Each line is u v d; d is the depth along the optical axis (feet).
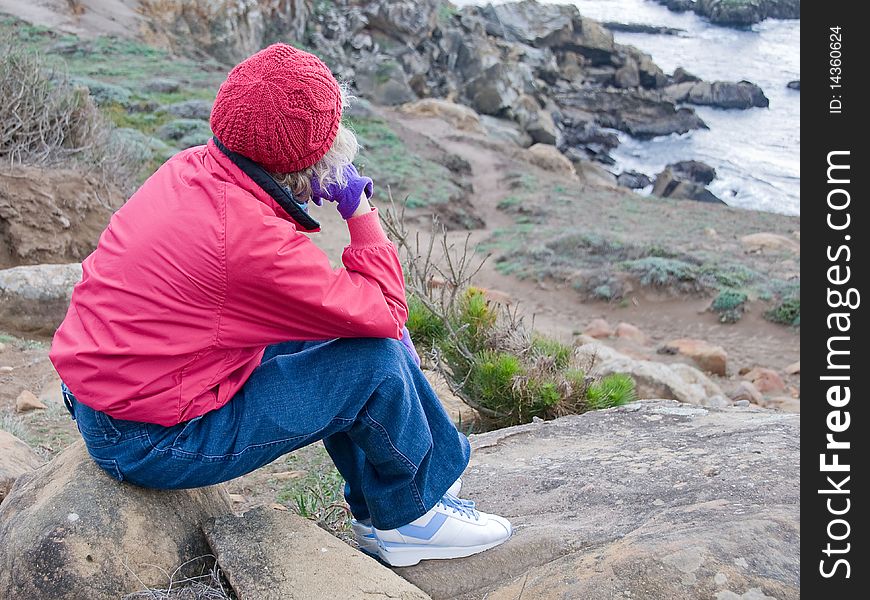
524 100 149.28
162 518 8.31
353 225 7.92
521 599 8.09
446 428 8.55
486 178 100.07
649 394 29.30
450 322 20.65
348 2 151.94
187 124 71.67
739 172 161.89
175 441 7.60
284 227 7.20
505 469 12.15
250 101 7.02
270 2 132.36
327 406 7.77
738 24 333.42
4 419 17.52
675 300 58.44
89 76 87.51
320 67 7.34
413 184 84.84
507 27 192.44
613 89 189.98
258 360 7.98
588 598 7.72
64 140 35.27
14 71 34.45
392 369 7.80
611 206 90.58
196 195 7.18
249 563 7.95
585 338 46.09
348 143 7.64
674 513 9.12
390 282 7.88
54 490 8.28
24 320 24.86
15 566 7.81
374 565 7.98
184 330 7.19
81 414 7.77
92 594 7.70
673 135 178.09
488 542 8.93
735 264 64.39
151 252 7.08
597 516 9.83
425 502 8.46
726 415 14.10
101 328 7.23
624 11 346.13
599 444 12.76
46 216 30.14
